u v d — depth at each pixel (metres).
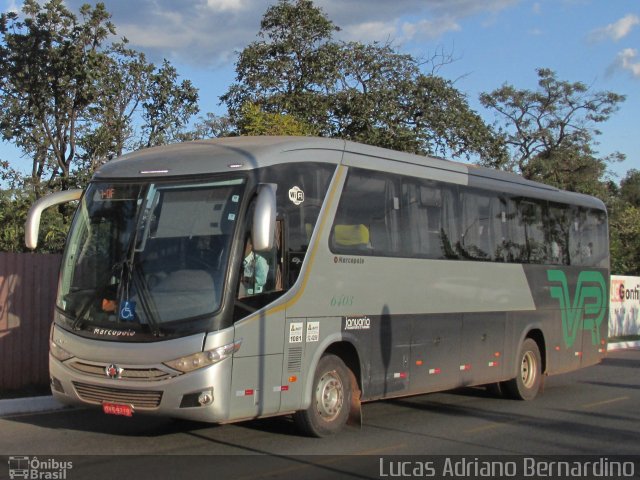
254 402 8.18
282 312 8.56
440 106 24.33
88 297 8.39
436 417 11.41
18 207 16.75
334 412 9.45
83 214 8.90
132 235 8.38
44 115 20.44
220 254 8.06
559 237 14.61
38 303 12.31
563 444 9.59
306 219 9.02
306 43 24.83
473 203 12.16
